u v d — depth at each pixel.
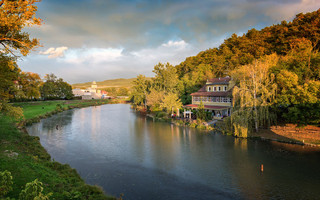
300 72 35.34
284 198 17.19
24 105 78.12
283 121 39.53
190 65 108.88
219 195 17.73
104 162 25.34
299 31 66.88
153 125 52.19
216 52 108.56
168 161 25.92
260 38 83.50
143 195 17.52
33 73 83.00
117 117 68.50
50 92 117.25
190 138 37.59
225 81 56.41
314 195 17.59
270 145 31.91
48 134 40.22
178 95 81.44
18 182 13.27
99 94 181.00
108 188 18.64
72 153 28.64
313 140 31.73
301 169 22.98
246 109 37.94
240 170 23.06
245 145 32.38
